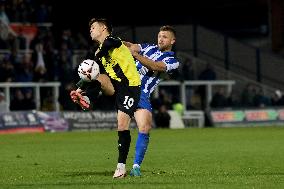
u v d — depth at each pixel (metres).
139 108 28.67
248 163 35.50
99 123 77.44
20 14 87.94
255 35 105.00
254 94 89.69
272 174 29.16
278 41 102.44
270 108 88.19
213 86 90.56
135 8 99.31
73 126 76.00
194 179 26.67
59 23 92.31
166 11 101.31
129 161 37.00
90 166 34.25
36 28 87.50
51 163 36.22
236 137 60.66
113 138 60.78
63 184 25.25
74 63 85.12
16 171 31.66
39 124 74.56
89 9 94.56
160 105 82.50
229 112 85.88
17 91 76.38
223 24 105.00
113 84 27.53
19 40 85.50
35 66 80.44
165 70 28.84
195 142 54.16
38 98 79.69
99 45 27.61
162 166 33.94
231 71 95.25
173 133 68.12
